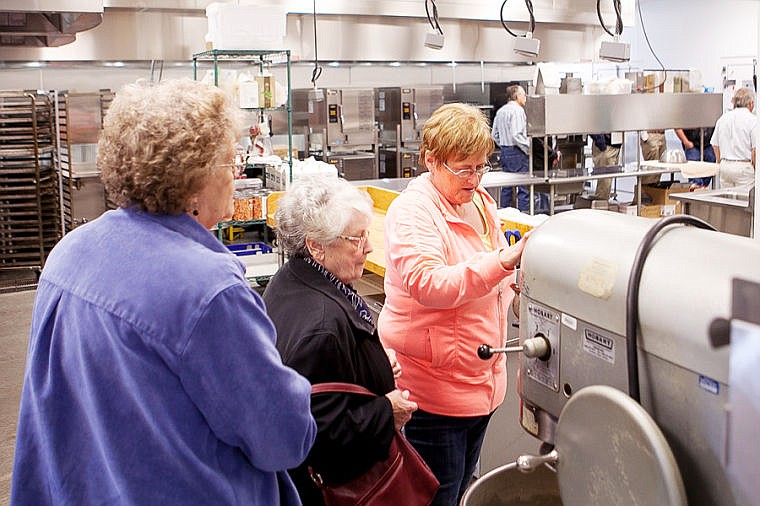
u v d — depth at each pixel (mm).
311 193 1886
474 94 9180
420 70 9000
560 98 5418
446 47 8500
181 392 1273
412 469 1918
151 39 7281
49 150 6773
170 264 1276
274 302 1901
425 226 2096
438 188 2191
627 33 12586
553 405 1245
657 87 6801
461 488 2346
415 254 2029
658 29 12047
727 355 910
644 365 1036
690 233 1060
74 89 7395
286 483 1543
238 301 1286
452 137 2084
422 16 8227
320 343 1783
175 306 1252
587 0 9078
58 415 1320
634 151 9336
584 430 1099
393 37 8219
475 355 2166
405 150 8547
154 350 1254
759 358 868
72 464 1303
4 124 6559
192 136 1310
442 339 2141
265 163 4738
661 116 5789
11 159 6637
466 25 8570
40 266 6773
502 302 2268
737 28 10922
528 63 9070
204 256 1304
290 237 1904
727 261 959
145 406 1256
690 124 5934
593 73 8117
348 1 7863
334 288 1904
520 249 1892
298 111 8266
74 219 6988
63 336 1326
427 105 8656
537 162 7359
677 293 981
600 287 1100
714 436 937
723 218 4090
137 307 1259
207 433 1301
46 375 1350
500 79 9367
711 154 9125
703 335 938
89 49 7109
